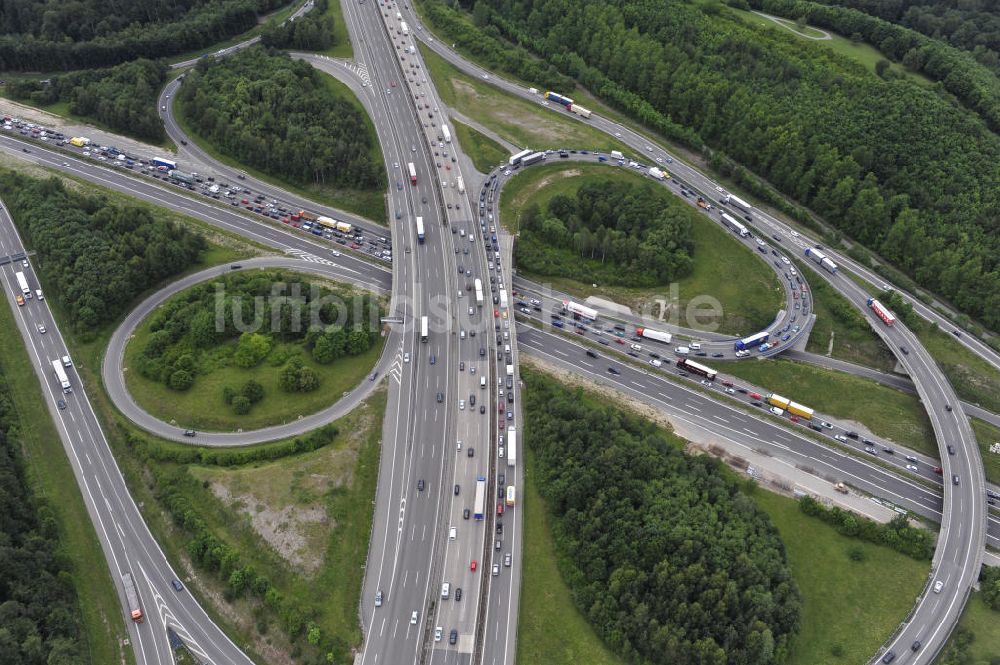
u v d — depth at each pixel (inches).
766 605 6530.5
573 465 7529.5
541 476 7657.5
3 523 6811.0
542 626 6717.5
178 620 6683.1
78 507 7372.1
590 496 7367.1
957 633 6786.4
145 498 7460.6
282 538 7086.6
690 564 6761.8
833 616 6939.0
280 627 6604.3
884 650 6683.1
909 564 7357.3
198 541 6958.7
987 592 7017.7
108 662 6412.4
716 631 6432.1
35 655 6028.5
